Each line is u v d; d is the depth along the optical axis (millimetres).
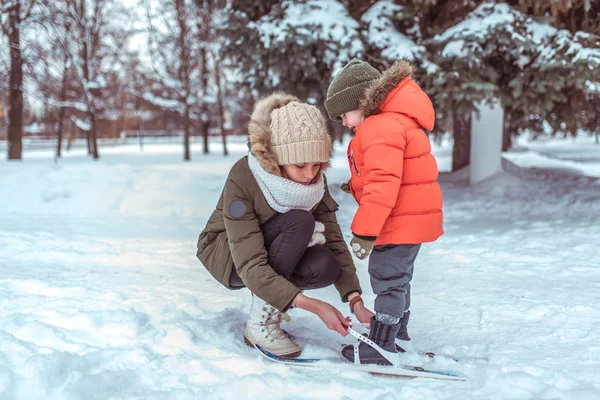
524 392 1923
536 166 11734
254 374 2062
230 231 2217
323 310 2082
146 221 6270
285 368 2186
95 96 20344
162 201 7203
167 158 21031
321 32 6848
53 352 2258
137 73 21281
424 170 2201
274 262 2244
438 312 2934
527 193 7820
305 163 2219
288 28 6824
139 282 3529
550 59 6254
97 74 19703
